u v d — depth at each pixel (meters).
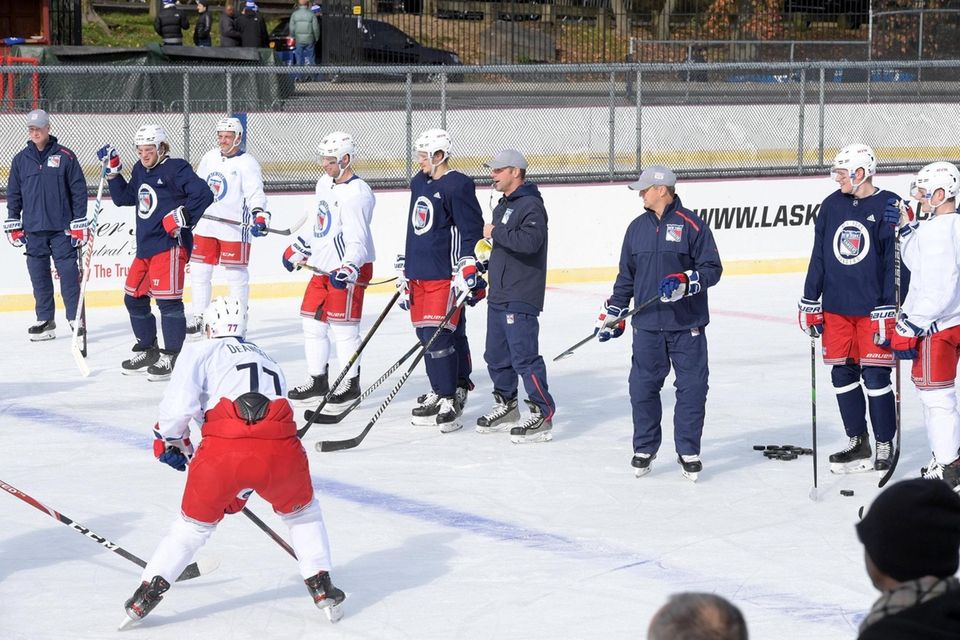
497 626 10.03
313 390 18.06
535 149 31.52
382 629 10.02
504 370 16.50
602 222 30.80
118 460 15.25
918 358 13.38
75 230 22.44
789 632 9.82
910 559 4.88
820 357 21.47
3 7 42.47
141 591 9.84
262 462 9.59
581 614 10.27
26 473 14.66
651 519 12.86
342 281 17.23
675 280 13.52
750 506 13.30
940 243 12.92
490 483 14.23
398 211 29.16
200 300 22.95
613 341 23.20
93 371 20.59
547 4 40.59
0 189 27.48
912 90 36.91
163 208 19.69
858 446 14.60
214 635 9.90
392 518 12.94
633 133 32.28
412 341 23.17
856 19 43.78
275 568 11.48
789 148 33.72
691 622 4.13
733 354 21.77
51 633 9.92
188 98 27.78
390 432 16.72
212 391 9.71
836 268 14.09
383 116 29.97
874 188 14.12
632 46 41.53
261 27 42.91
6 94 31.30
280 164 29.42
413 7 39.12
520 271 15.84
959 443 13.42
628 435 16.53
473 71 29.91
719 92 35.16
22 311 26.48
